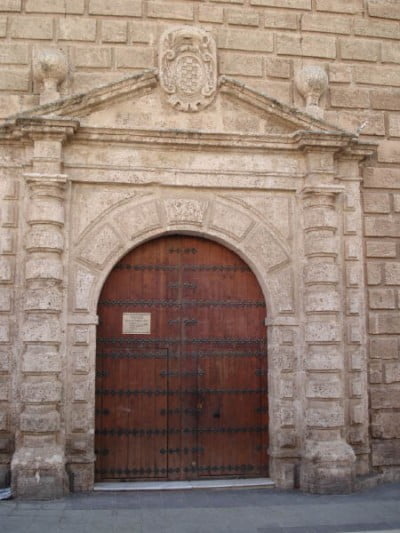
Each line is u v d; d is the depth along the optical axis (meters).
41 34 10.52
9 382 9.62
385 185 11.07
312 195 10.37
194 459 10.21
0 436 9.55
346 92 11.23
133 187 10.23
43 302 9.45
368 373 10.61
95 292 9.94
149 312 10.37
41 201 9.67
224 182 10.37
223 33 10.95
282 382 10.15
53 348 9.50
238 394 10.41
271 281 10.38
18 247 9.89
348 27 11.42
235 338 10.51
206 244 10.62
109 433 10.06
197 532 7.67
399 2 11.61
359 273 10.62
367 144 10.69
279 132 10.58
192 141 10.22
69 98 9.82
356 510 8.70
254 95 10.41
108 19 10.70
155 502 9.05
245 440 10.34
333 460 9.72
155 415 10.21
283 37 11.16
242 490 9.84
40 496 9.03
